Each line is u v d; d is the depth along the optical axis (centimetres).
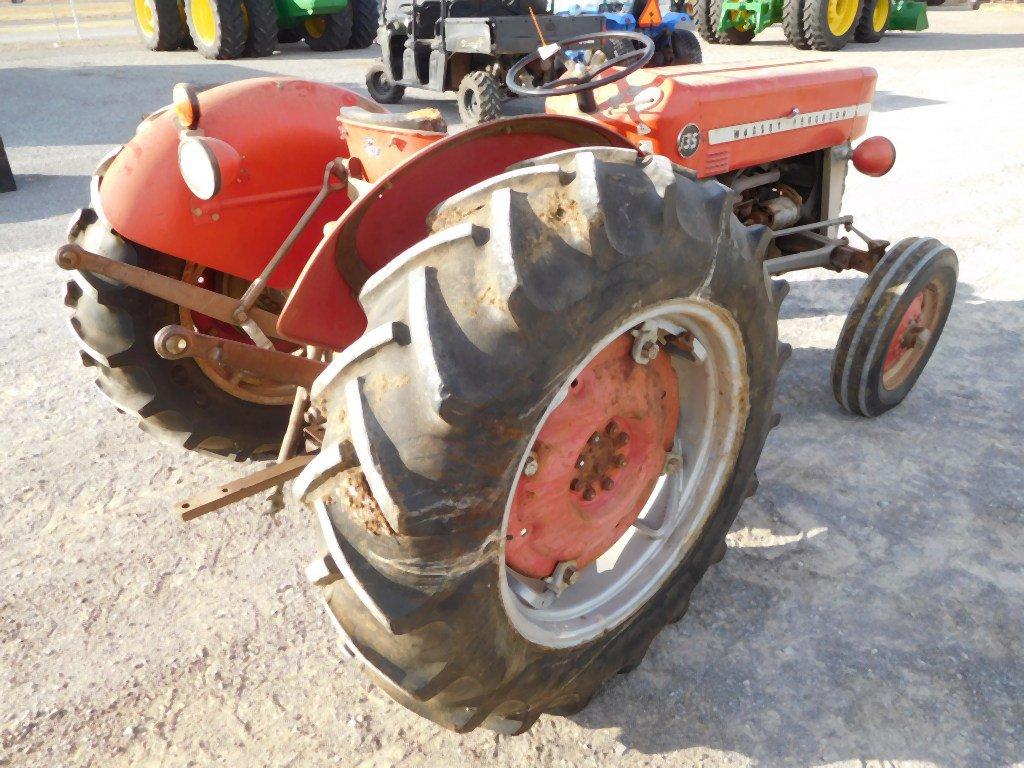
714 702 216
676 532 220
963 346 418
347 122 210
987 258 535
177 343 198
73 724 210
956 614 243
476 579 154
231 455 276
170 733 208
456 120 950
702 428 218
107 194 223
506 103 917
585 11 927
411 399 142
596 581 213
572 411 185
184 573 262
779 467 317
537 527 194
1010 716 210
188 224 223
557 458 187
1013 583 256
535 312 146
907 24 1742
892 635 236
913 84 1187
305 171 238
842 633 237
